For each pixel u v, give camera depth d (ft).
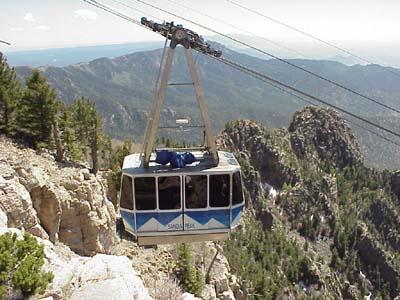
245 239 498.69
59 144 161.89
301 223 636.48
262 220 608.60
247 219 573.74
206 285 179.22
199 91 70.49
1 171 113.29
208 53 70.28
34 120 176.76
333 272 555.69
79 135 213.46
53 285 53.11
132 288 55.11
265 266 462.60
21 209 103.19
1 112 175.94
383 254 583.58
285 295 424.87
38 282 49.70
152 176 70.49
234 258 374.22
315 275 505.25
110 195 204.95
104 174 208.33
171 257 167.43
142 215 72.02
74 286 54.13
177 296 72.33
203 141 79.15
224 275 203.31
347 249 606.96
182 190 71.46
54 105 181.78
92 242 135.64
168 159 74.33
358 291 546.26
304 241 609.42
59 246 119.75
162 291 72.90
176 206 72.02
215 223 73.41
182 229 73.15
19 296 48.67
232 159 77.36
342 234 614.75
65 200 129.49
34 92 176.04
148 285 82.48
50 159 156.97
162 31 68.49
